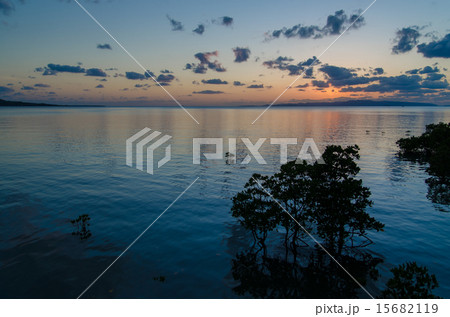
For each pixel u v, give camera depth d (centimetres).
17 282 1619
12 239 2136
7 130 10106
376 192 3375
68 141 7600
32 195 3166
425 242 2133
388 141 8131
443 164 3850
